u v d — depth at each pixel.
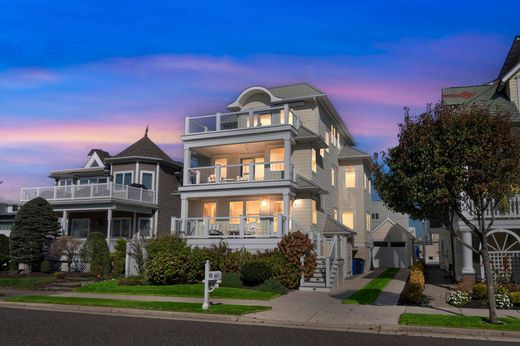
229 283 20.44
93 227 34.81
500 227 19.33
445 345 9.72
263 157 28.70
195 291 18.39
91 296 17.86
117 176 34.78
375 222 47.72
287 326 12.22
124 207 31.33
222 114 27.34
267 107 28.36
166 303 15.31
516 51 24.22
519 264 19.45
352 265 30.34
